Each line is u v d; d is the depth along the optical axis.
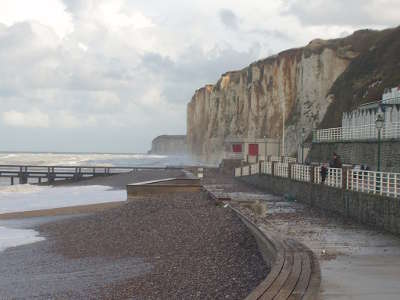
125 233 22.81
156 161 184.38
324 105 82.62
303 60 94.38
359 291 8.86
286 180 36.38
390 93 42.25
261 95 117.00
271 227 16.19
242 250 15.73
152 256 17.38
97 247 20.72
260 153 77.88
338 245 14.64
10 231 28.05
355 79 72.00
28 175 80.75
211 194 32.97
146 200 33.69
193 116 198.62
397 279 9.91
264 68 118.69
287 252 11.49
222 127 139.12
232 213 23.08
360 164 39.69
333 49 91.69
